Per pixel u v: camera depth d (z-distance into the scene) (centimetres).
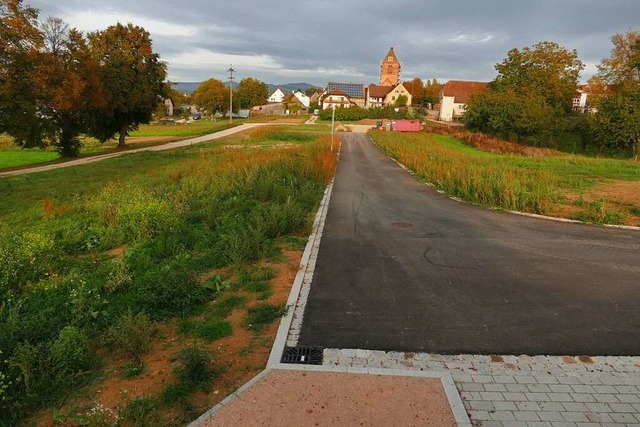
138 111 4022
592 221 1144
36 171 2556
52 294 676
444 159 2533
